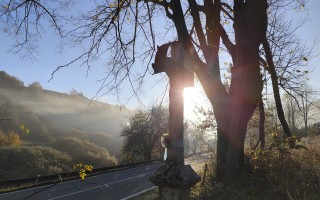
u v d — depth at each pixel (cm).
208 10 1443
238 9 1354
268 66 1215
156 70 334
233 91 1325
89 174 2922
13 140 4175
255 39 1256
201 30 1387
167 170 304
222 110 1384
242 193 1082
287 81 1503
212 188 1212
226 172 1309
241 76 1291
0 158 3556
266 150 1144
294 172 1051
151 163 4519
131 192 1917
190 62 331
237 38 1346
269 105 1720
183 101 319
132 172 3219
